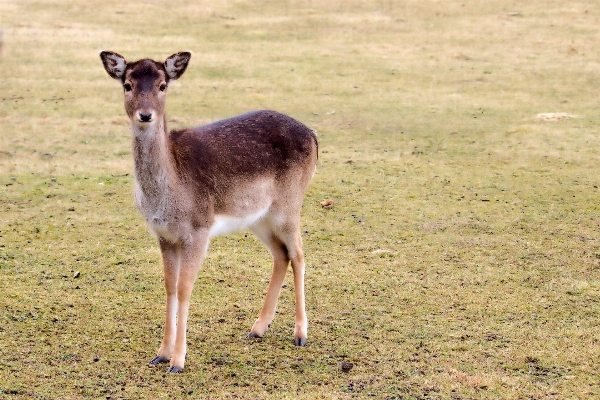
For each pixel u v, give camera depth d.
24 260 15.43
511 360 11.46
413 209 19.06
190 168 11.02
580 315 13.12
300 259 12.26
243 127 11.98
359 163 23.06
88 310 13.14
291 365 11.27
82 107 29.06
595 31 43.59
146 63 10.71
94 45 39.50
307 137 12.45
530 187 20.81
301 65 36.97
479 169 22.50
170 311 11.27
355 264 15.51
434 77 34.97
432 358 11.51
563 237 17.09
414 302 13.66
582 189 20.58
